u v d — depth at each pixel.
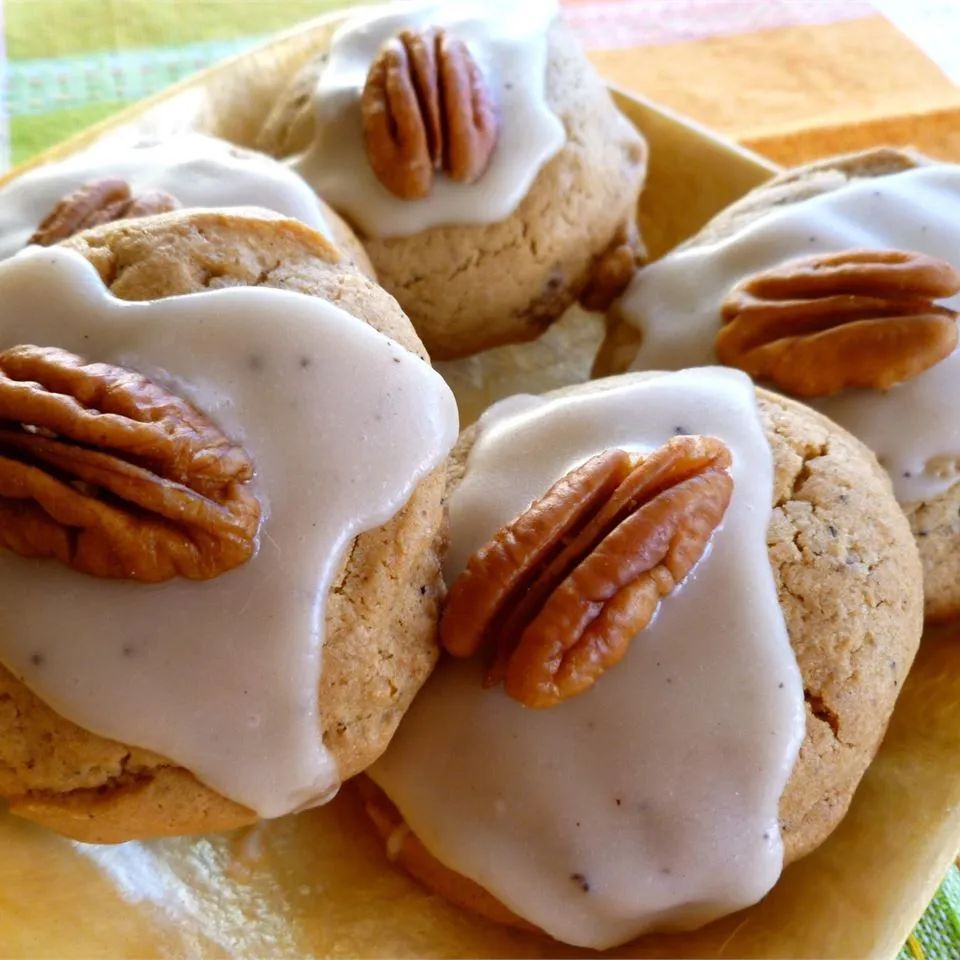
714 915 0.17
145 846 0.18
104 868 0.18
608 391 0.19
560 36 0.24
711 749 0.17
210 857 0.18
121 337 0.17
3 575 0.16
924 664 0.20
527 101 0.22
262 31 0.32
